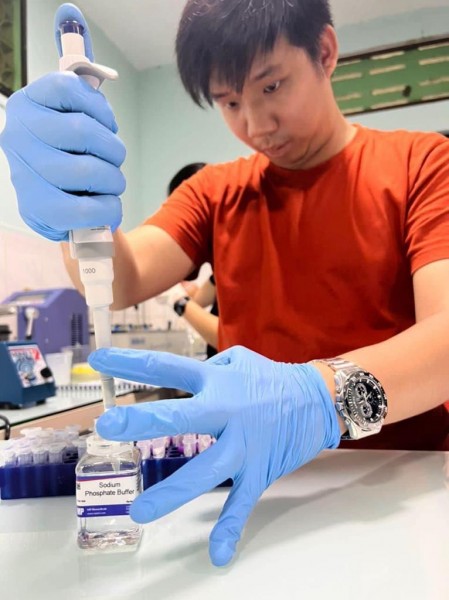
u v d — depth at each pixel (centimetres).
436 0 247
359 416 49
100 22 235
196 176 102
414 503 45
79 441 53
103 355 40
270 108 77
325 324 84
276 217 89
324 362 53
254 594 31
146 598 31
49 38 199
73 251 41
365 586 31
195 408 39
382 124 258
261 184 93
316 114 80
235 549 37
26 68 180
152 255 88
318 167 87
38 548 39
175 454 53
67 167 42
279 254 88
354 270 82
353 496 47
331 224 84
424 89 253
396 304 82
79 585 33
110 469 39
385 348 55
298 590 31
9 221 174
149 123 288
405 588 31
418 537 38
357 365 52
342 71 262
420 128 254
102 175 43
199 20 74
